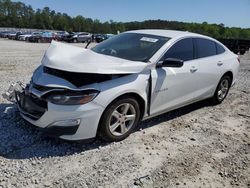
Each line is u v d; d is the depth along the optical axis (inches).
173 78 184.4
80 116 142.8
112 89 150.1
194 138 179.3
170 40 189.9
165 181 131.6
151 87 170.6
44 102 146.1
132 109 165.3
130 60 172.6
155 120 203.6
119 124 161.8
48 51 171.6
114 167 139.1
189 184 131.0
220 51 241.3
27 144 154.1
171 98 189.3
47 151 148.9
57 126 143.4
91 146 157.2
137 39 195.8
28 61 497.0
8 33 1925.4
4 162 136.2
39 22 4724.4
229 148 170.1
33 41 1560.0
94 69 145.9
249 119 223.0
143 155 152.5
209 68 218.7
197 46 212.5
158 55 175.5
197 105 249.1
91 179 128.6
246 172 145.2
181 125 199.2
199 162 150.7
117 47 191.9
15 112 193.8
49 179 126.5
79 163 140.6
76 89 142.3
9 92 173.9
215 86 235.3
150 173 136.9
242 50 903.1
